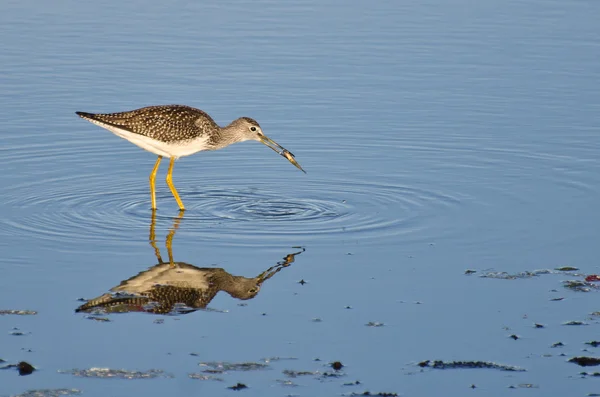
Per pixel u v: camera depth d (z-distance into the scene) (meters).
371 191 16.08
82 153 17.94
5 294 11.59
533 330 10.75
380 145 18.36
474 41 24.27
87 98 20.02
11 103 19.83
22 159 17.34
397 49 23.72
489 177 16.61
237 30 25.02
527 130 18.84
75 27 25.02
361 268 12.62
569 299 11.55
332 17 26.38
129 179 16.86
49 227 14.09
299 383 9.54
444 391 9.39
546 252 13.11
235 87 21.00
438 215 14.76
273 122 19.39
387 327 10.84
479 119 19.50
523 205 15.15
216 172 17.42
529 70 22.19
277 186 16.52
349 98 20.62
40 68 21.88
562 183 16.19
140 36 24.36
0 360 9.93
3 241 13.41
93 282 12.05
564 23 25.70
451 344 10.41
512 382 9.55
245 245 13.48
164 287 11.95
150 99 19.95
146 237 13.79
